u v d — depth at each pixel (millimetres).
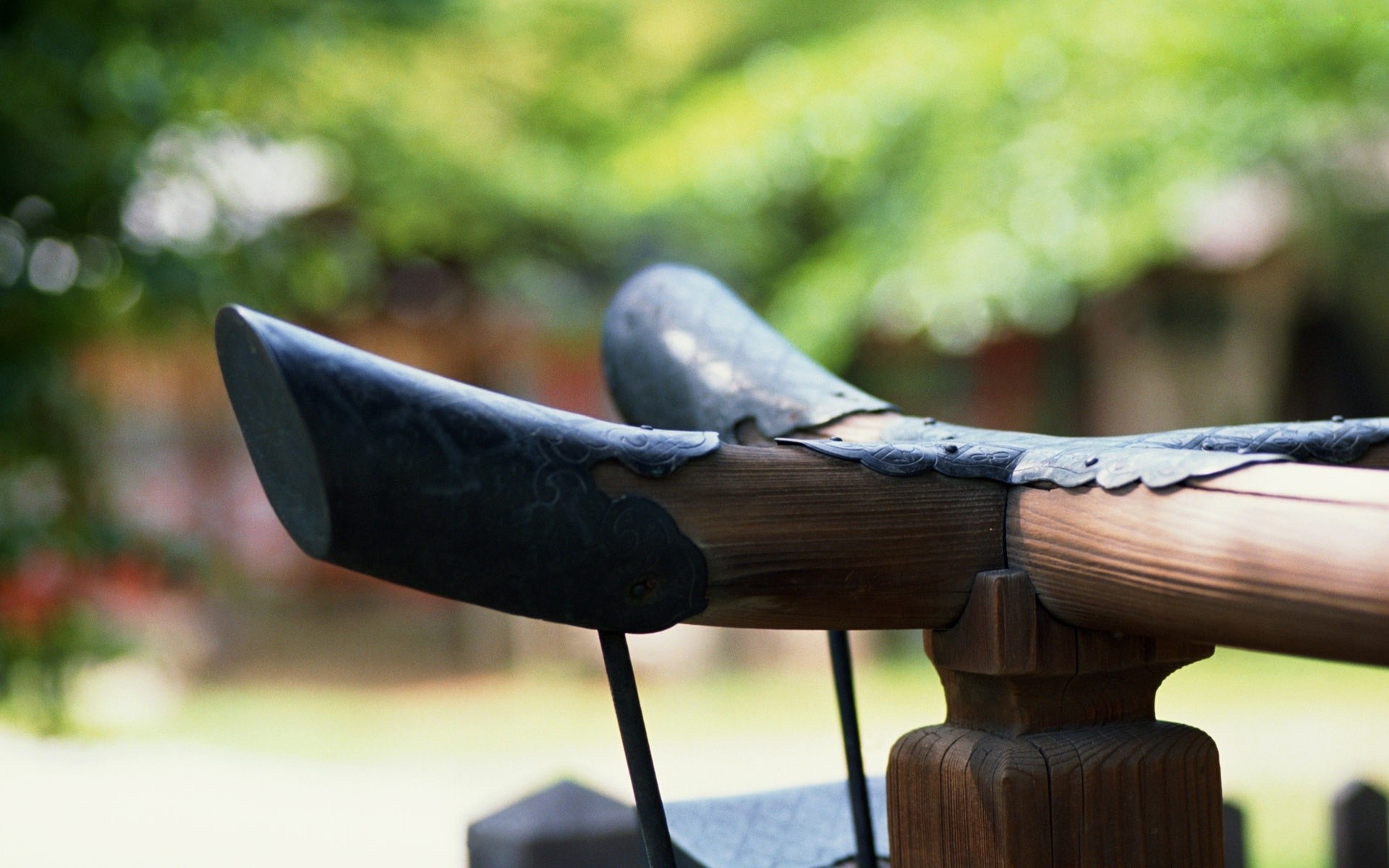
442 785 7191
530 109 10008
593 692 10320
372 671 11836
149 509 13648
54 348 4824
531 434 971
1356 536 853
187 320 5398
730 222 10039
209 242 5125
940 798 1160
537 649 11438
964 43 7312
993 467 1111
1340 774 6598
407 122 8867
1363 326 11516
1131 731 1152
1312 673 10070
